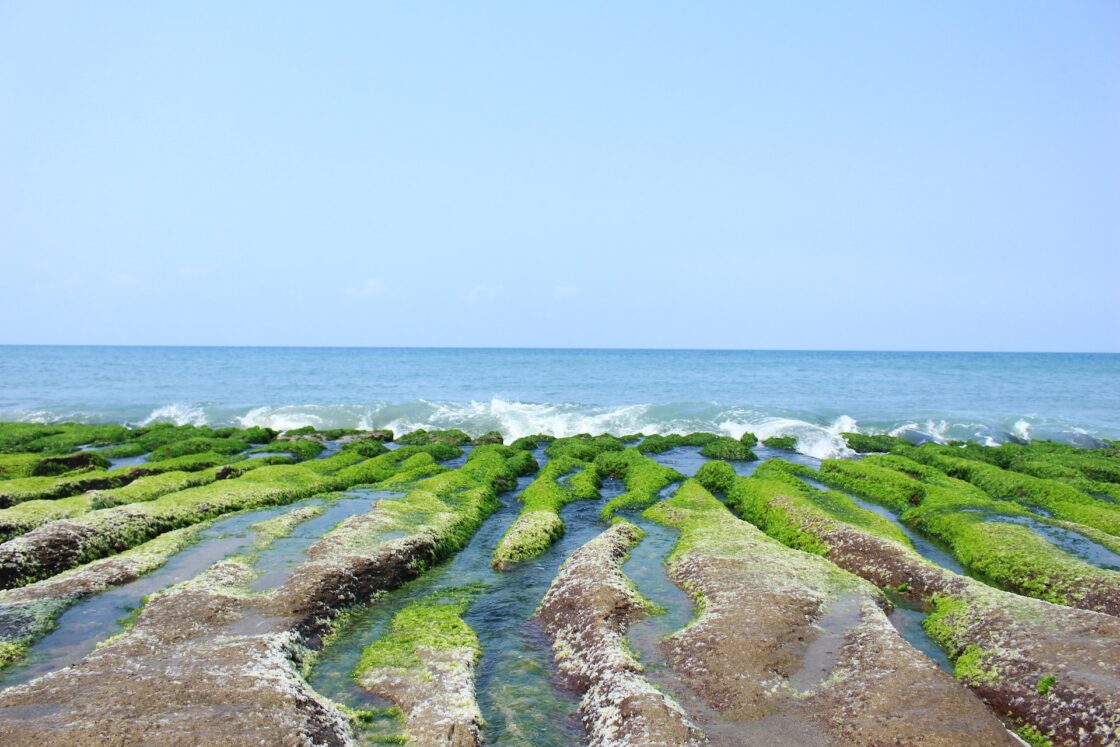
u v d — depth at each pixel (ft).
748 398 264.72
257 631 53.67
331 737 39.96
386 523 82.48
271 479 107.86
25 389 289.94
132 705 40.55
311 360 568.82
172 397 262.47
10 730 37.01
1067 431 187.73
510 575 73.05
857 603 60.03
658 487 111.24
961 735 38.86
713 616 55.88
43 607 59.62
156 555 72.74
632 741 39.40
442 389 302.45
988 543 76.33
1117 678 43.19
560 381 345.51
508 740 42.70
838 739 40.19
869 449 160.76
